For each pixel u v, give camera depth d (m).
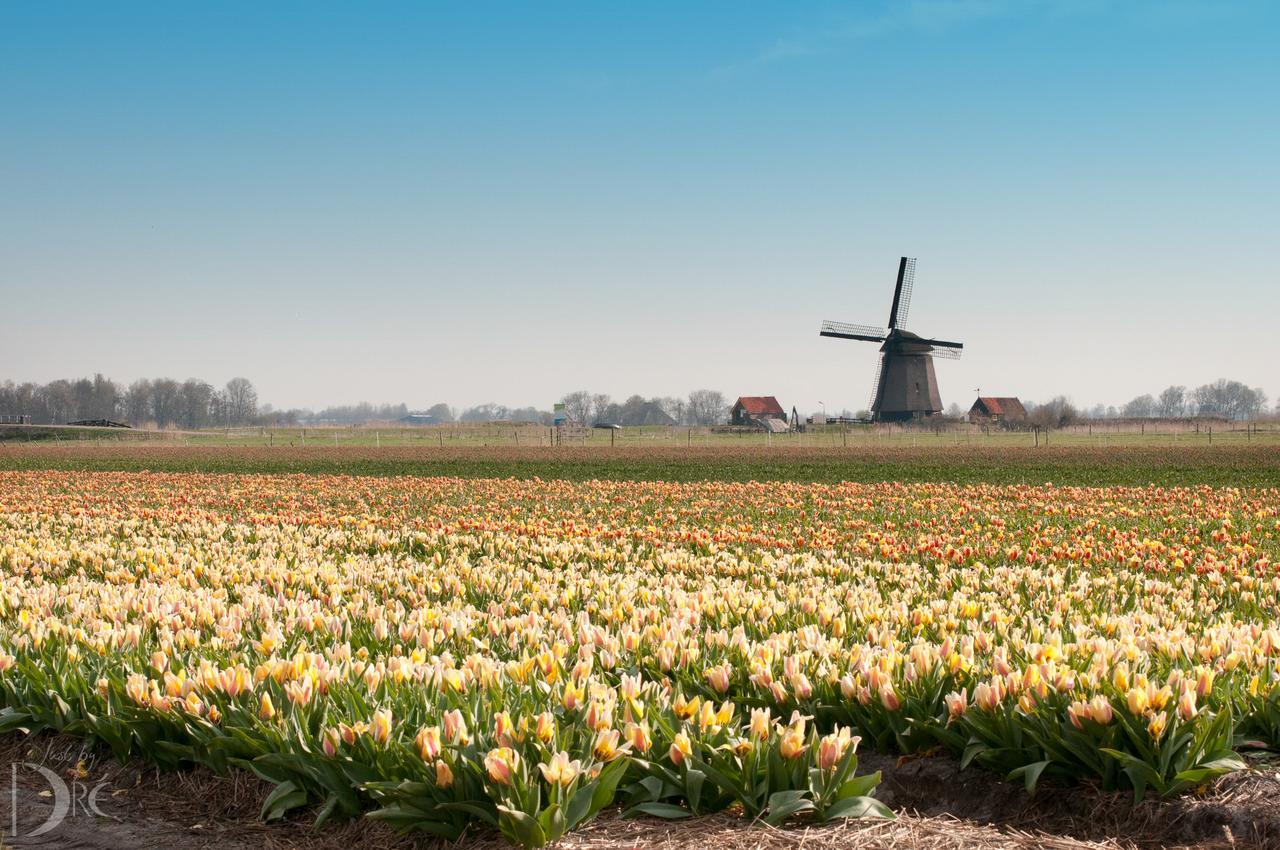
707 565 14.46
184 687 6.90
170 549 16.08
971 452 61.88
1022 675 6.48
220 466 56.00
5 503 30.27
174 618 9.31
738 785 5.73
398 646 8.34
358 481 39.50
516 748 5.71
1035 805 6.11
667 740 6.01
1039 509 24.42
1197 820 5.56
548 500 29.88
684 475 43.78
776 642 7.74
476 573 12.72
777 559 15.70
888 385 109.56
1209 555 14.42
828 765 5.68
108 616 9.78
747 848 5.28
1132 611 10.51
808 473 43.56
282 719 6.40
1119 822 5.76
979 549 16.28
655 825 5.61
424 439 110.50
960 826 5.61
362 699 6.61
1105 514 23.12
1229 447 64.88
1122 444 74.06
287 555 15.89
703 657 7.99
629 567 14.49
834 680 7.09
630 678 6.64
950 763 6.55
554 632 9.04
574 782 5.48
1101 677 6.48
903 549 16.64
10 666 7.84
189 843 5.95
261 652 8.09
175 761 6.82
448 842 5.61
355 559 15.13
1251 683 6.48
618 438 108.88
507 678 7.19
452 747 5.76
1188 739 5.90
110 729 7.00
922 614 9.28
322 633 9.15
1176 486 33.09
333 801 5.96
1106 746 5.95
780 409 153.50
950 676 6.93
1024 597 11.59
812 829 5.49
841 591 11.45
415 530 21.75
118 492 35.03
